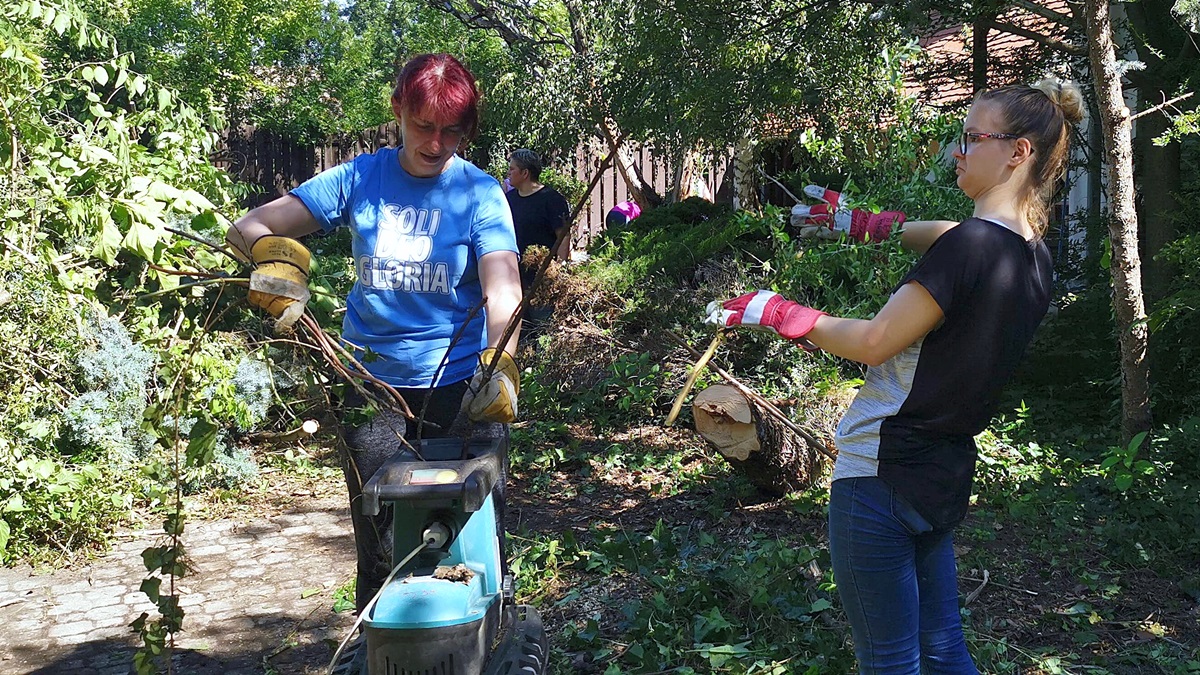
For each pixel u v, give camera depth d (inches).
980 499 211.9
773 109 337.1
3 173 181.3
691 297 302.0
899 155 266.4
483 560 105.9
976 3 288.5
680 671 143.0
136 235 113.4
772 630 152.9
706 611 161.9
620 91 377.1
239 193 305.7
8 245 187.8
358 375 117.6
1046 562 180.7
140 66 674.8
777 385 260.4
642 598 169.0
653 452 260.7
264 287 104.1
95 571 197.5
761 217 298.2
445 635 97.5
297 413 268.1
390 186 123.0
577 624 163.0
